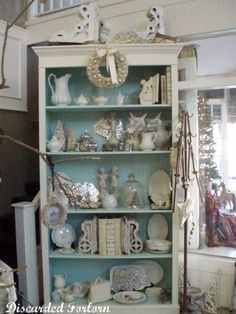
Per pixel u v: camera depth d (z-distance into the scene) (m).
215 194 2.85
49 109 2.64
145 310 2.50
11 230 3.04
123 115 2.81
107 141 2.76
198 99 2.83
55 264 2.84
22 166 3.48
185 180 2.36
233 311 2.56
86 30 2.55
